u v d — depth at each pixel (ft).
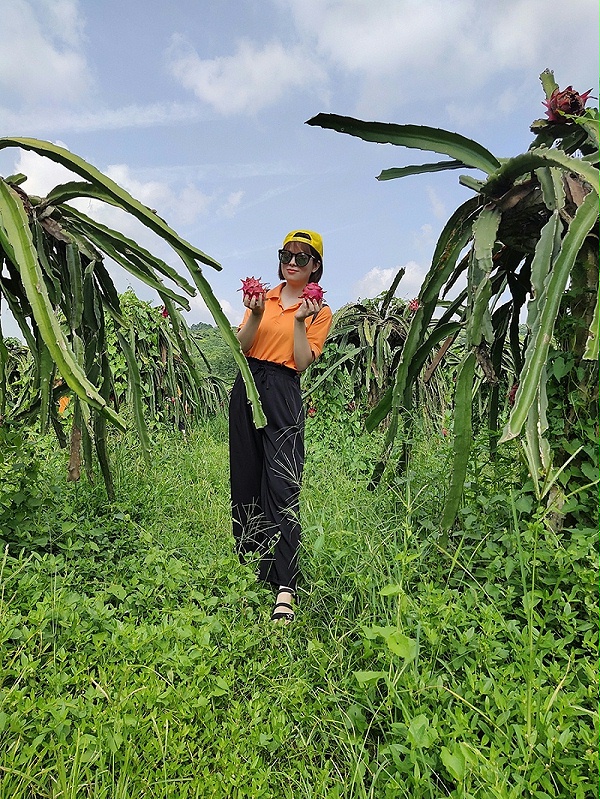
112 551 7.43
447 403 19.93
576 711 3.86
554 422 6.14
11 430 7.85
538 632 4.65
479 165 6.43
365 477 11.04
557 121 6.39
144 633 5.03
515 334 7.87
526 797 3.67
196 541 8.64
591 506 6.02
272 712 4.72
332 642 5.65
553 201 5.68
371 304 20.99
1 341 6.33
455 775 3.37
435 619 4.93
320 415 18.99
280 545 7.11
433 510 7.61
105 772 3.89
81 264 7.65
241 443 8.13
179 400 21.38
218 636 5.68
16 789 3.62
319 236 8.21
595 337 4.47
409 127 6.55
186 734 4.31
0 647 4.51
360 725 4.51
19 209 5.26
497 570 5.77
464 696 4.41
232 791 4.09
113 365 19.44
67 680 4.44
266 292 8.19
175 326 8.43
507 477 7.10
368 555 6.36
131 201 6.09
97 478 10.10
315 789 4.12
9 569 5.79
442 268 6.79
